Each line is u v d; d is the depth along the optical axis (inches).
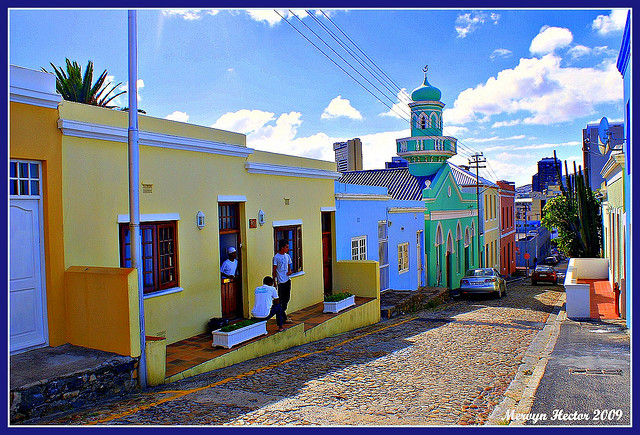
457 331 510.6
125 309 292.4
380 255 789.2
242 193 470.3
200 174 418.6
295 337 444.1
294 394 283.4
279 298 455.2
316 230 597.0
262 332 410.3
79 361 283.0
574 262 941.2
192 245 409.7
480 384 301.3
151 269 374.9
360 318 566.9
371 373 332.8
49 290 306.8
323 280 620.4
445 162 1162.0
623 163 519.8
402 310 684.7
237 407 259.6
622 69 480.7
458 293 989.8
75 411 259.3
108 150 343.9
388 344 440.8
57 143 311.0
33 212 302.0
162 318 378.6
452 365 354.0
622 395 261.4
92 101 709.9
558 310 704.4
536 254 2432.3
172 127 392.5
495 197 1612.9
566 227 1266.0
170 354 360.5
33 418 246.7
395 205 840.3
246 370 342.3
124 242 360.2
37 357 289.0
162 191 380.8
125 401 273.4
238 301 477.7
